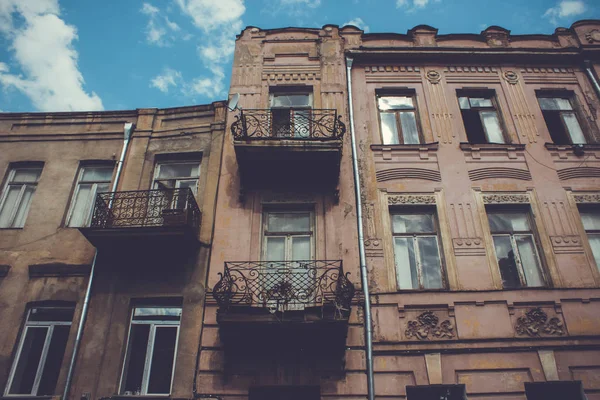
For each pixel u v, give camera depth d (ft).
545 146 36.32
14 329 30.37
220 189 34.09
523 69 41.22
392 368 27.27
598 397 26.35
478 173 34.83
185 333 28.84
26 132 39.52
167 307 30.76
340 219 32.40
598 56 41.32
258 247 31.73
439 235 32.53
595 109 38.96
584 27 43.29
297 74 39.99
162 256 31.99
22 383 29.04
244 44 42.04
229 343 28.02
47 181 36.81
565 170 35.17
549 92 40.27
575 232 32.32
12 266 32.73
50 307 31.53
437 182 34.40
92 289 31.14
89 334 29.53
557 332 28.32
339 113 37.68
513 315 28.96
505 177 34.73
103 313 30.19
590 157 35.83
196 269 31.12
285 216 33.63
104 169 37.91
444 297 29.50
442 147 36.14
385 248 31.48
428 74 40.52
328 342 27.84
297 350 27.96
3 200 36.94
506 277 31.17
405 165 35.17
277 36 42.65
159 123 39.06
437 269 31.42
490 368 27.25
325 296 28.84
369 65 41.06
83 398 27.30
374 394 26.35
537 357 27.58
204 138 37.37
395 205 33.47
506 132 37.78
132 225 31.19
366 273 30.19
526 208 33.86
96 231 30.66
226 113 38.09
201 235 32.40
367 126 37.29
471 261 31.04
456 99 39.29
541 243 31.91
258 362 27.66
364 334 28.27
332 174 34.17
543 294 29.55
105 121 39.58
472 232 32.22
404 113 39.04
